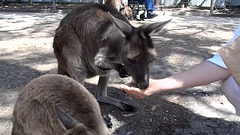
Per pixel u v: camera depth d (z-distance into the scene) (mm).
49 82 712
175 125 968
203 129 949
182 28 2689
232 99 844
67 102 662
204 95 1188
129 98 1155
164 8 4281
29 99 699
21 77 1307
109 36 913
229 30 2658
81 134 506
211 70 816
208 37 2258
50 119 656
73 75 1058
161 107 1084
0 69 1393
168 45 1923
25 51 1718
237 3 4578
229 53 757
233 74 766
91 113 651
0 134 888
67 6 4094
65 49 1037
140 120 996
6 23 2750
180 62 1562
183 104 1110
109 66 939
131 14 3025
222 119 1014
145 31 830
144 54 809
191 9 4262
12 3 4219
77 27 1007
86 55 1015
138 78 804
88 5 1041
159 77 1347
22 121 706
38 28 2506
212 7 3951
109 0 2600
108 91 1215
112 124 965
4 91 1161
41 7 3955
